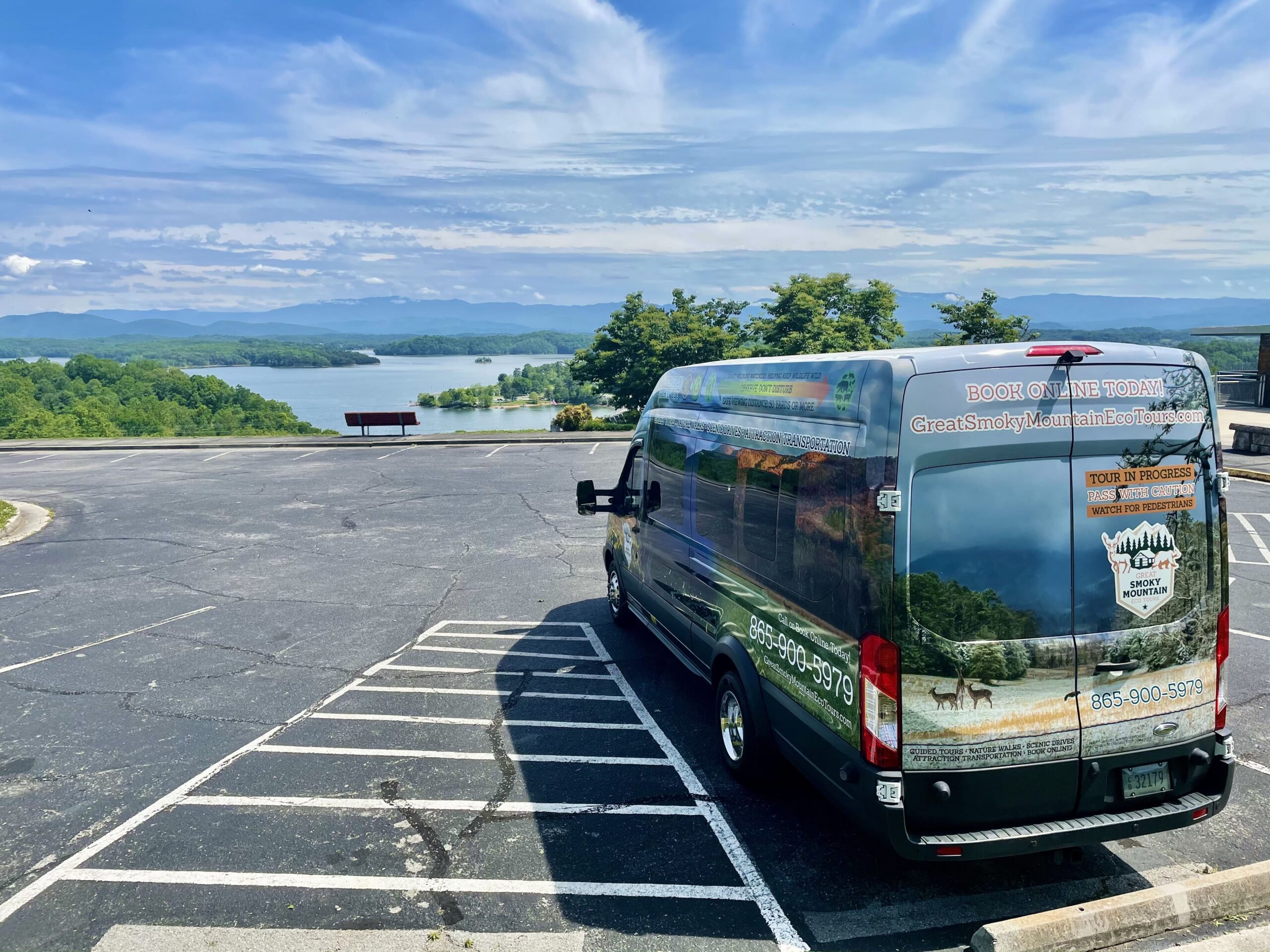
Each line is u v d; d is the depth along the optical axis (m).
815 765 4.36
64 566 12.12
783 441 4.77
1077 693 3.85
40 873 4.59
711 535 5.96
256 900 4.30
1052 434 3.80
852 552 3.92
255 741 6.28
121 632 9.06
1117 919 3.74
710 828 4.95
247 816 5.17
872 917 4.08
